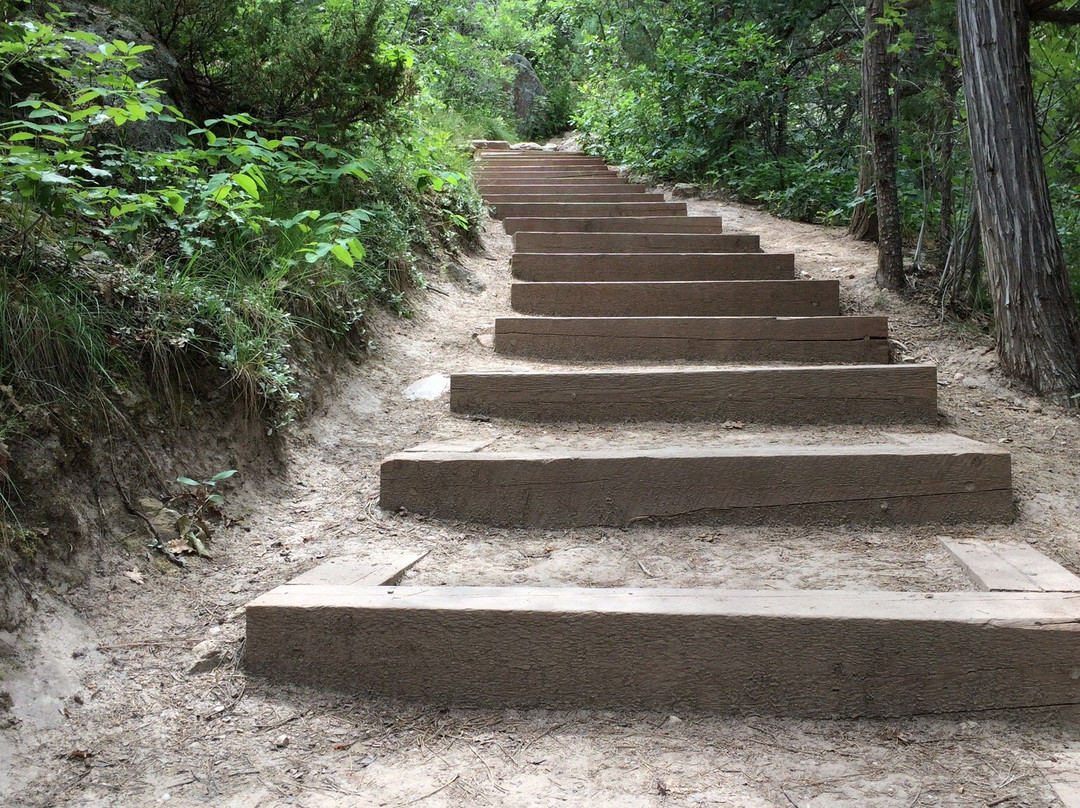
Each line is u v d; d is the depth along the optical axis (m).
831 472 3.22
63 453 2.70
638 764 2.03
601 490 3.26
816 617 2.22
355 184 5.53
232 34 5.16
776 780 1.95
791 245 7.20
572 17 14.86
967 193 5.70
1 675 2.15
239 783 1.95
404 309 5.16
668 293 5.61
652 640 2.27
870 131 7.10
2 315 2.73
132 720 2.16
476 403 4.16
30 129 3.64
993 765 1.99
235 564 2.89
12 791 1.90
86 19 4.46
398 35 9.50
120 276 3.30
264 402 3.51
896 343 5.11
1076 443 3.97
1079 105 5.27
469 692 2.33
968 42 4.76
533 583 2.76
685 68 10.18
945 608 2.26
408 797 1.91
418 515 3.31
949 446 3.36
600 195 8.63
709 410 4.09
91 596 2.54
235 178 3.82
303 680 2.38
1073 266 6.25
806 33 10.88
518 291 5.67
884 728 2.16
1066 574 2.60
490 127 14.37
